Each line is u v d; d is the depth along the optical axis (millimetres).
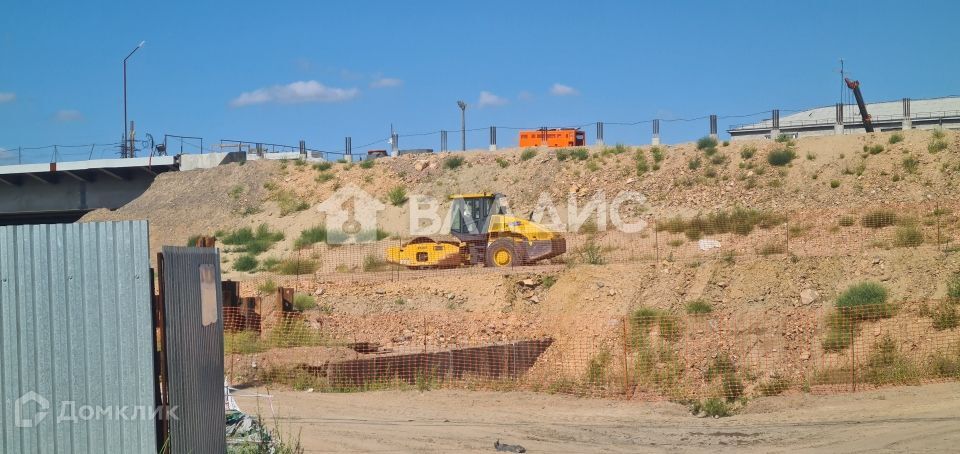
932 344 18203
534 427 14031
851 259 23766
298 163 53906
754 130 74188
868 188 37562
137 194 56281
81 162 54812
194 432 9117
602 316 22891
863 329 19469
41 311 8266
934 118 69688
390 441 12906
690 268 24656
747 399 15930
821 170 40094
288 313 22688
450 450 12445
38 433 8219
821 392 16312
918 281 21781
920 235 28109
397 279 28766
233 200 50594
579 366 20141
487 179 48000
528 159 49281
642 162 45250
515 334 23203
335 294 27656
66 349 8242
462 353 19672
